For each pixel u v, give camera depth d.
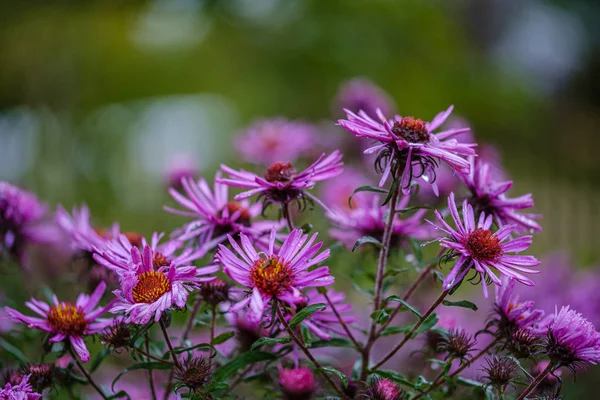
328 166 0.51
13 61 1.17
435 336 0.54
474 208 0.52
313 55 1.25
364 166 0.80
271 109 1.26
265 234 0.53
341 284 0.68
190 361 0.49
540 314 0.50
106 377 0.63
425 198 0.66
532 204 0.52
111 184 1.11
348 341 0.51
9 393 0.47
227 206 0.53
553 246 1.20
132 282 0.46
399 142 0.48
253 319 0.45
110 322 0.51
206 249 0.51
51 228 0.60
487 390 0.50
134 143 1.23
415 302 0.66
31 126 1.14
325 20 1.27
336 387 0.50
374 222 0.54
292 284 0.47
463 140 0.70
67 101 1.20
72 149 1.15
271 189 0.50
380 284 0.51
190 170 0.67
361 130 0.49
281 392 0.50
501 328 0.50
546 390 0.51
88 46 1.26
